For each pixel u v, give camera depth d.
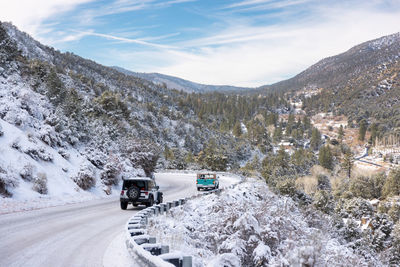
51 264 6.76
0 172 17.56
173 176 62.41
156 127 180.25
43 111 31.80
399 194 94.44
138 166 40.03
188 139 190.25
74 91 55.09
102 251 8.28
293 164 152.88
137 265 6.97
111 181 29.52
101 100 69.81
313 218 22.98
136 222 10.78
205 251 11.49
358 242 29.78
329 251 12.70
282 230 13.45
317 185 110.75
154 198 19.19
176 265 6.38
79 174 24.81
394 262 29.08
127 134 51.28
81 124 35.69
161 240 9.70
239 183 35.34
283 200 24.55
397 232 36.62
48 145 27.00
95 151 31.89
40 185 19.53
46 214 14.53
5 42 45.53
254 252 10.72
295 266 7.98
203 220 15.36
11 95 28.97
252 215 13.16
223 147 160.75
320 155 190.38
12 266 6.44
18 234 9.72
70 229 11.31
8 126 24.22
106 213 16.58
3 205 14.81
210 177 33.91
